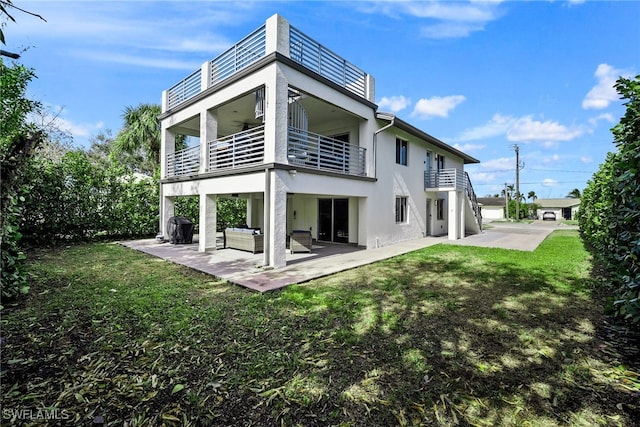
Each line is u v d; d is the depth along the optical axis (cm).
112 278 639
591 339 359
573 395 255
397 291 556
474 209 1789
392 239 1248
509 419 228
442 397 252
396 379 279
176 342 347
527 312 449
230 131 1465
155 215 1391
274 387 266
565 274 681
